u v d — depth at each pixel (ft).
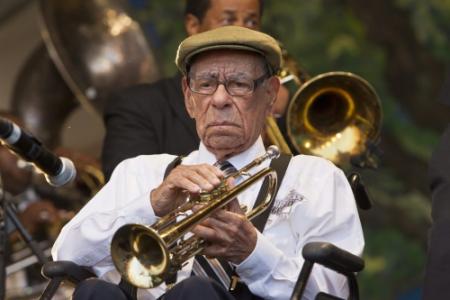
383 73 87.45
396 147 86.89
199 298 35.83
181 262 36.73
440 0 86.89
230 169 39.27
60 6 63.62
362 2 86.53
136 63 63.16
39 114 64.34
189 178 36.96
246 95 38.86
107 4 64.08
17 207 55.77
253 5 46.96
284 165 39.68
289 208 39.11
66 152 54.34
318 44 87.86
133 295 38.27
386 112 87.25
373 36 87.15
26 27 73.36
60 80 64.49
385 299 86.63
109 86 62.59
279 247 38.86
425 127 87.25
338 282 38.40
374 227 86.99
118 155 46.14
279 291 37.65
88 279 36.83
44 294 38.42
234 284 38.22
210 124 38.91
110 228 38.52
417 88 87.30
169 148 46.24
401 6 86.74
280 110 45.65
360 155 43.80
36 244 46.11
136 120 46.75
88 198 54.29
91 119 69.15
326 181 39.60
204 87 38.93
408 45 87.10
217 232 36.73
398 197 86.84
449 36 87.20
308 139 43.88
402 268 86.84
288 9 87.71
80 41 63.10
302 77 45.68
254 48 38.75
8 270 53.67
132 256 35.91
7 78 72.84
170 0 88.07
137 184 40.47
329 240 39.09
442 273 36.58
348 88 44.04
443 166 37.93
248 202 39.22
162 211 37.93
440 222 36.96
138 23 64.23
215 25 46.91
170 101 46.93
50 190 56.65
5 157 56.54
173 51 86.99
